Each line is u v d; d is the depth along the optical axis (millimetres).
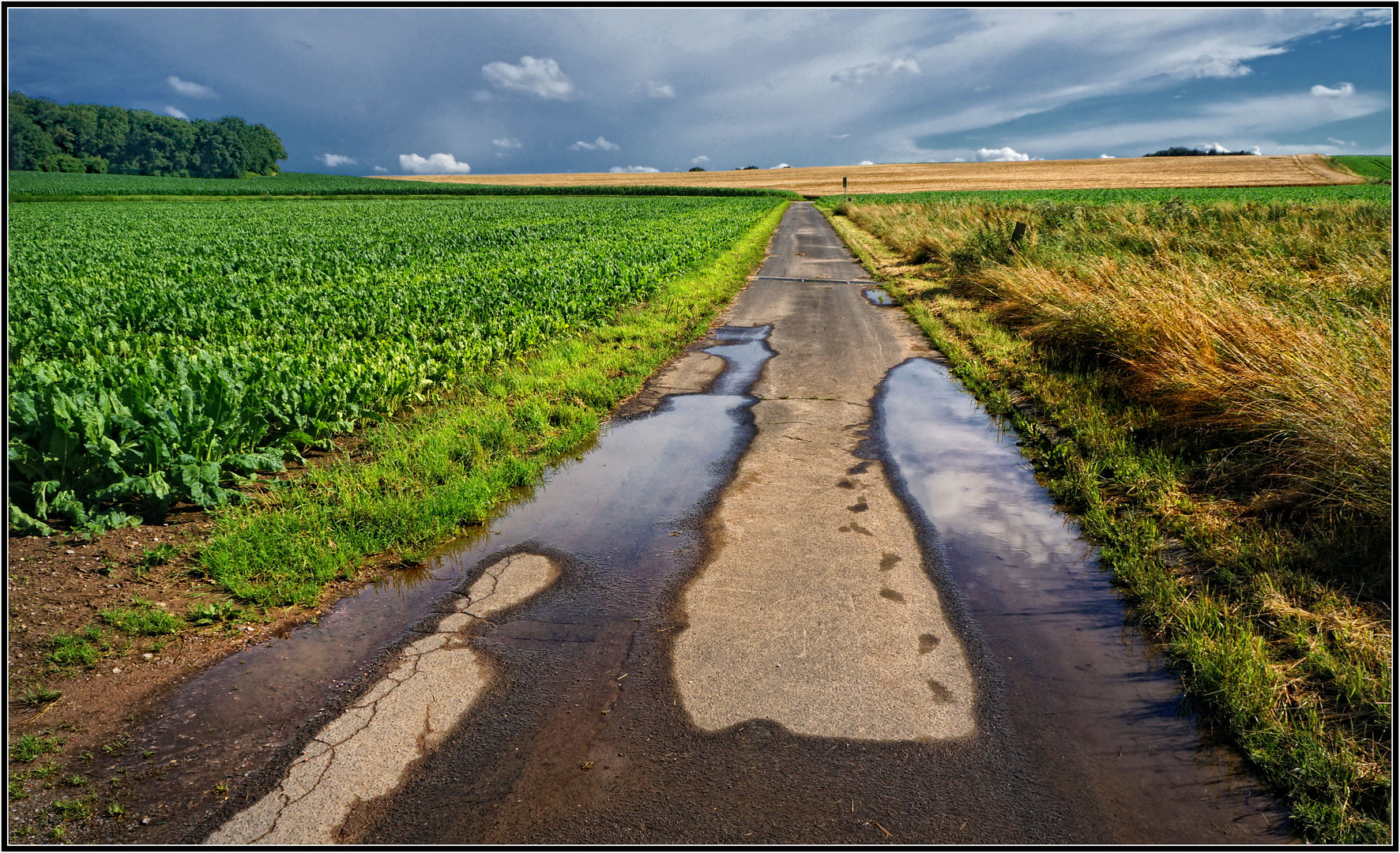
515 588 3518
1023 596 3383
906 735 2492
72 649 2938
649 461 5293
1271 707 2498
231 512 4250
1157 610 3148
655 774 2330
